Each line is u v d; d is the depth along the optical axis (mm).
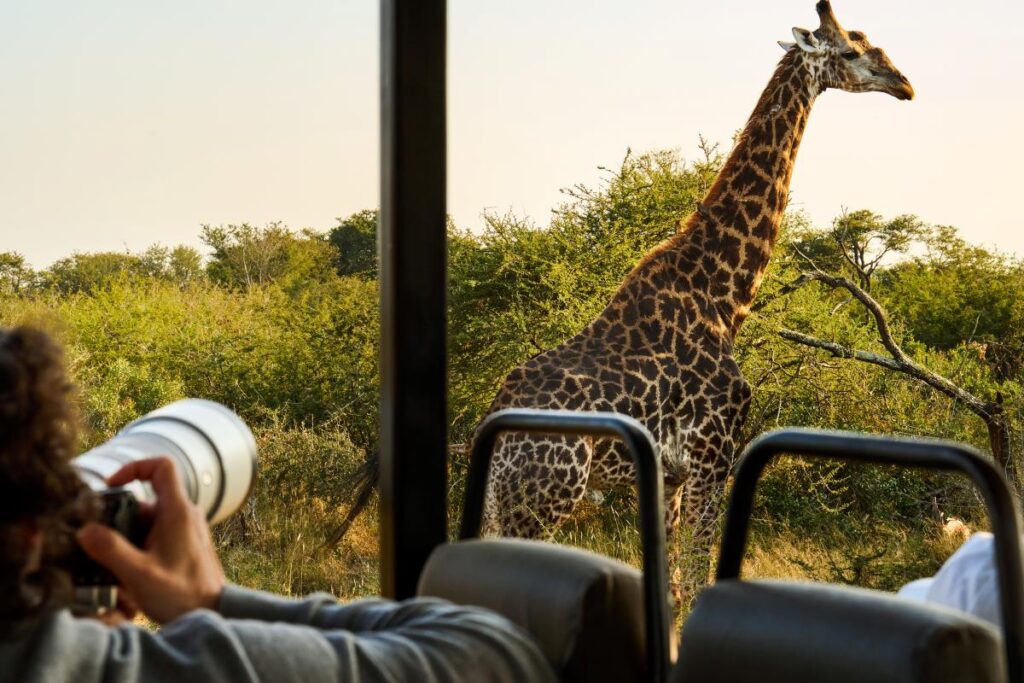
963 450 953
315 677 743
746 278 5391
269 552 6043
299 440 6773
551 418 1272
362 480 6055
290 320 8000
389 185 1406
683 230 5434
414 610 876
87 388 6809
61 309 8016
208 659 720
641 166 8023
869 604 877
